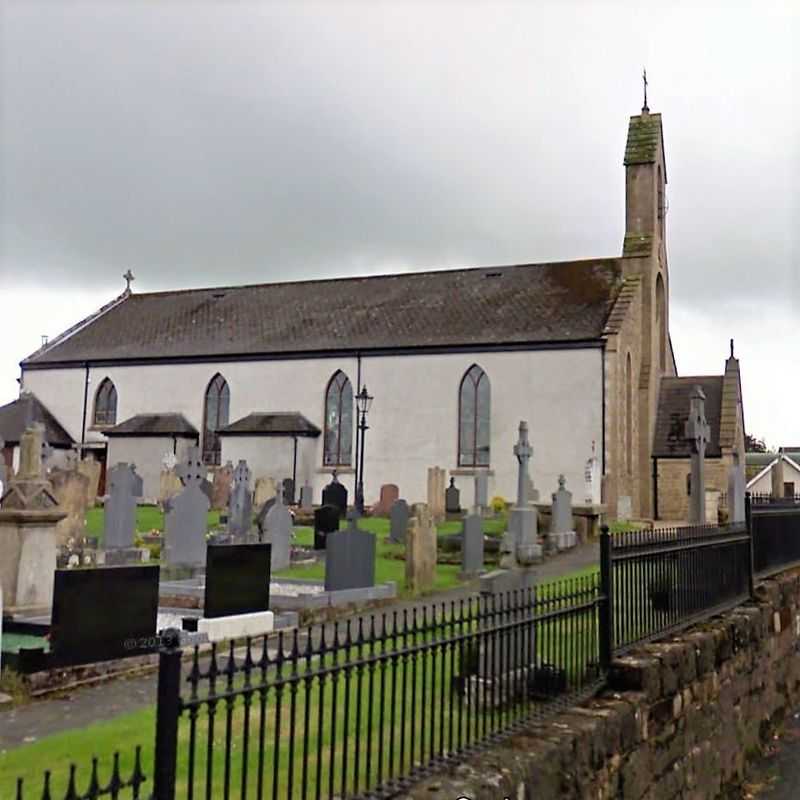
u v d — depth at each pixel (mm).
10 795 6246
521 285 44406
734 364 43281
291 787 5145
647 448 41062
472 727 7363
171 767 4219
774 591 14891
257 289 52281
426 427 41094
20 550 13672
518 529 23844
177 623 14234
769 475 63031
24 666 10594
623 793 7902
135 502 23906
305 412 43594
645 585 10242
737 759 11750
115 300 56156
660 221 46250
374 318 45281
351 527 17094
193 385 46469
